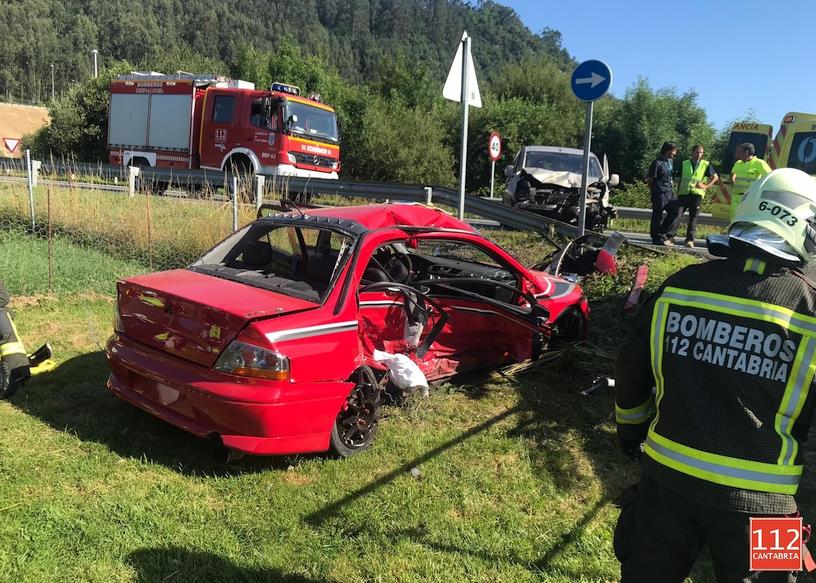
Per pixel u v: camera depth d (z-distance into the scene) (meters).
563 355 5.40
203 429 3.43
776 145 12.60
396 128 26.44
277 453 3.43
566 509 3.50
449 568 2.92
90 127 28.56
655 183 10.38
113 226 8.78
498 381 5.28
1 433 3.79
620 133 29.39
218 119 16.34
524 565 2.99
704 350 1.85
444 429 4.35
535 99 34.69
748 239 1.86
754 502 1.78
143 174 15.69
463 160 7.19
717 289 1.87
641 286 6.00
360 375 3.85
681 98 29.88
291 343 3.41
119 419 4.10
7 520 2.97
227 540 2.99
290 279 4.22
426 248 5.43
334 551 2.97
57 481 3.34
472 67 7.10
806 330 1.74
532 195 11.64
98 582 2.63
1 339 4.26
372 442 4.04
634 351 2.05
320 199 13.78
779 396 1.76
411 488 3.54
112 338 4.07
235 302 3.52
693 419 1.86
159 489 3.36
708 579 2.98
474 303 5.12
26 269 7.12
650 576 1.98
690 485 1.85
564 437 4.31
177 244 8.41
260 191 9.59
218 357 3.39
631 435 2.18
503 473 3.81
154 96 17.73
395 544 3.05
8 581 2.59
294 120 15.51
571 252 7.20
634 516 2.08
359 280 3.93
